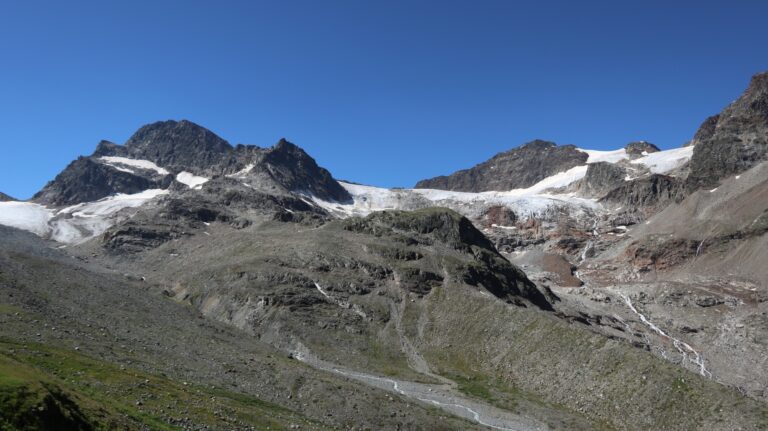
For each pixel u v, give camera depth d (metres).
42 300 107.81
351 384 109.75
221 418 68.38
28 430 41.94
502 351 155.25
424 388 132.12
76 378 65.56
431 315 181.25
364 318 177.88
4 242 194.62
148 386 71.38
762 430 105.25
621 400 124.50
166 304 148.00
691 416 114.25
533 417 119.06
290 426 75.56
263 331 162.25
